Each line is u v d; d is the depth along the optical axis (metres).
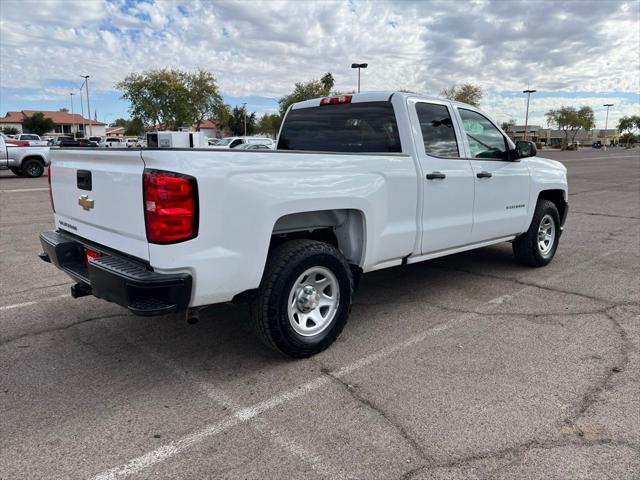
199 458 2.62
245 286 3.30
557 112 93.00
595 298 5.09
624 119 128.75
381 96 4.60
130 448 2.70
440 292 5.36
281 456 2.63
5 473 2.50
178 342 4.10
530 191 5.86
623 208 11.81
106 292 3.17
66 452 2.66
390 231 4.20
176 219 2.95
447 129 4.84
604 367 3.58
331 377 3.48
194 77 53.41
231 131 91.31
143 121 53.16
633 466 2.53
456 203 4.83
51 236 4.14
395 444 2.72
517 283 5.66
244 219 3.21
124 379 3.47
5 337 4.18
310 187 3.54
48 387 3.36
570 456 2.61
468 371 3.54
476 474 2.48
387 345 4.00
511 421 2.92
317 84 56.88
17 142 21.28
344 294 3.88
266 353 3.88
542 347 3.93
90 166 3.57
